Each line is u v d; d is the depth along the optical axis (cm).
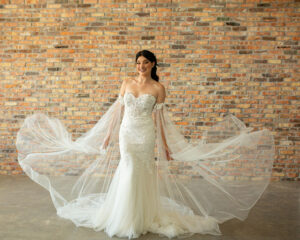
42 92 417
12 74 415
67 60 412
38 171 272
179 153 265
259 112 411
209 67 408
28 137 269
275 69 405
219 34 404
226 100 411
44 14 409
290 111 409
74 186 279
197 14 403
